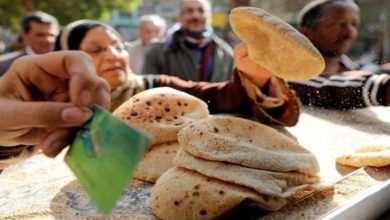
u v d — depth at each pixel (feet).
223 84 4.23
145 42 9.50
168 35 7.48
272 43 2.57
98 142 1.23
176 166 2.29
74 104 1.35
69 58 1.52
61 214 2.27
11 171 2.99
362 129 3.62
